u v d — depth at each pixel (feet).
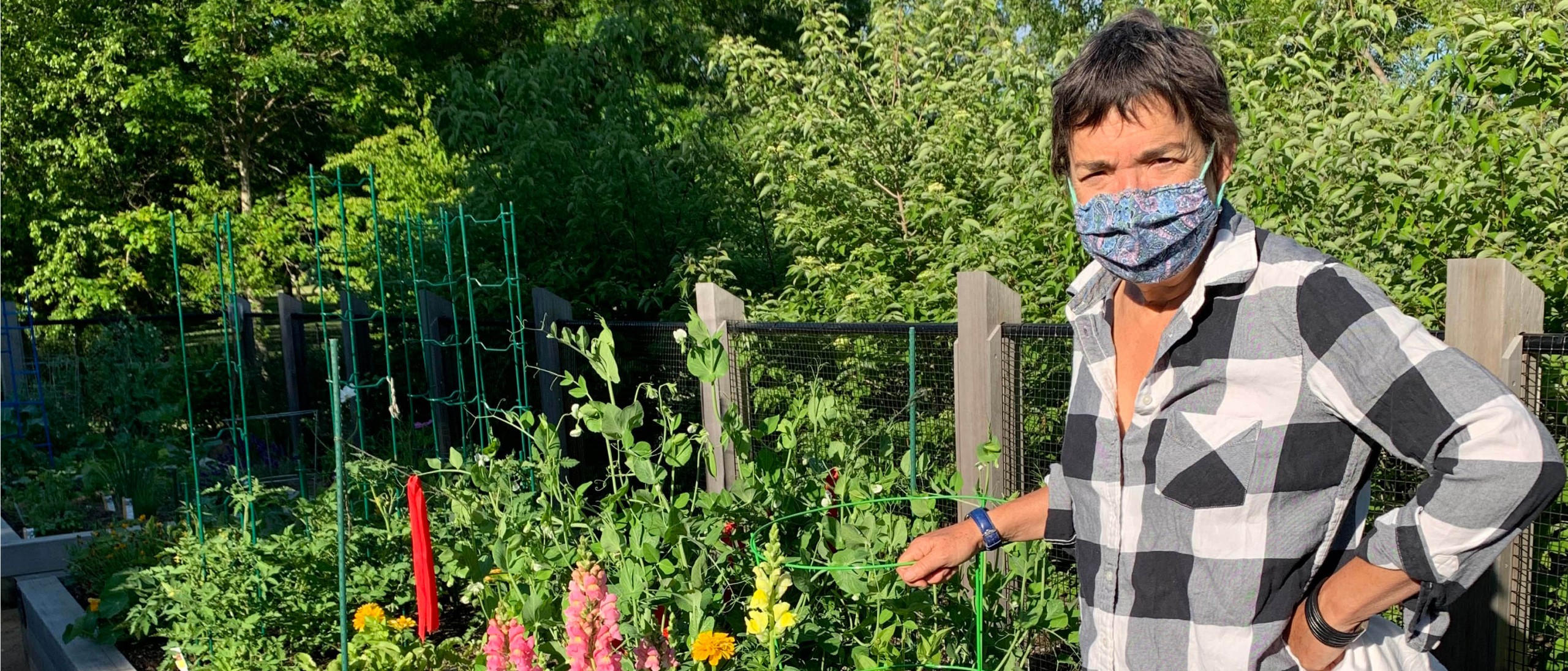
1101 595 4.66
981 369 11.80
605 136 23.91
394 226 26.73
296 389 30.94
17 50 53.42
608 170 23.43
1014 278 15.51
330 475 20.92
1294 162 12.49
